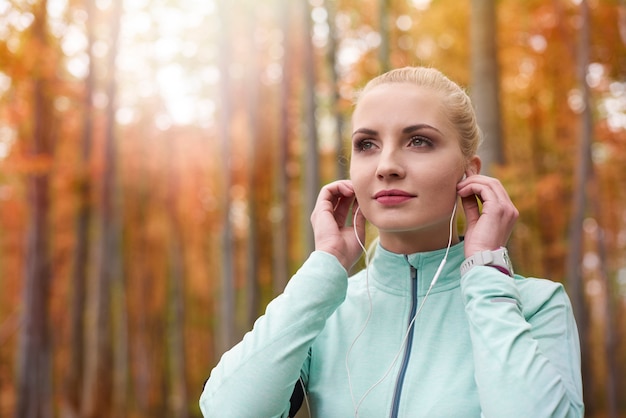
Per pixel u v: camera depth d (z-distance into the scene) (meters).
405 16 9.70
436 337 1.34
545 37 12.49
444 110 1.34
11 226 17.00
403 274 1.42
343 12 10.05
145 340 22.61
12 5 9.34
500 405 1.14
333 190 1.52
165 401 23.36
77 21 12.47
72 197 13.75
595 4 11.42
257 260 14.99
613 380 13.80
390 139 1.33
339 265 1.39
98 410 13.45
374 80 1.41
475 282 1.29
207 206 20.56
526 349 1.18
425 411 1.25
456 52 9.68
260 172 16.83
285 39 14.26
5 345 21.19
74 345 13.85
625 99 12.62
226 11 15.03
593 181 13.27
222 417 1.30
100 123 15.24
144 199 20.17
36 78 10.46
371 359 1.36
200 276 24.38
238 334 14.77
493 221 1.35
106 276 13.94
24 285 12.59
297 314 1.33
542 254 15.34
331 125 12.73
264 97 16.44
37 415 12.27
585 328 12.49
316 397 1.38
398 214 1.32
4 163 10.98
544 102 14.45
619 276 19.14
